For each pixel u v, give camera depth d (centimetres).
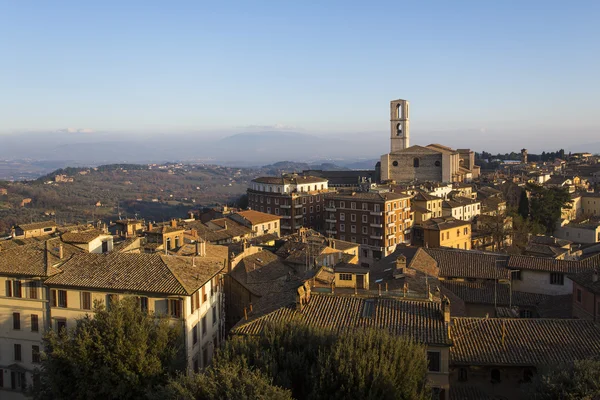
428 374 4688
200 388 3812
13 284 6556
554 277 7900
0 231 17500
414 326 4962
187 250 8294
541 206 17212
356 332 4478
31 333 6506
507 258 8481
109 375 4772
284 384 4031
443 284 7919
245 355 4319
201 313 6412
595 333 5131
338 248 10925
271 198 19888
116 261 6488
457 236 14375
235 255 8988
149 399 4156
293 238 11638
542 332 5219
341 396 3853
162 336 5084
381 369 3931
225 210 17200
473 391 4872
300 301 5372
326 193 19575
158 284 5997
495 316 7188
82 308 6225
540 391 3981
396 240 15950
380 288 6075
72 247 7256
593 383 3775
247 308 6800
